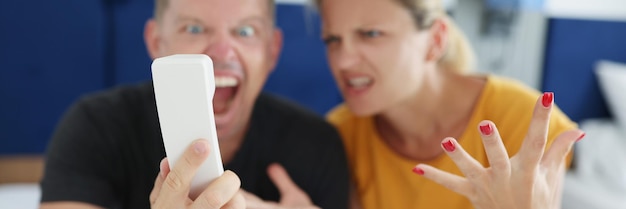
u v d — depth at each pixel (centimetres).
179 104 44
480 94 88
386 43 80
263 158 85
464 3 192
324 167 85
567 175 194
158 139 79
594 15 214
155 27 83
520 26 199
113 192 78
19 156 171
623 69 208
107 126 79
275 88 186
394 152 91
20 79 166
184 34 77
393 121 89
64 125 81
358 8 78
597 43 211
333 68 84
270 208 70
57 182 74
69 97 170
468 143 86
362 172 95
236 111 81
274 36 88
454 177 58
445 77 91
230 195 47
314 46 187
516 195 54
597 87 215
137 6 171
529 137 52
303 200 77
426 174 58
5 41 163
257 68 81
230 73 78
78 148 77
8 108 167
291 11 182
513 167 54
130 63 173
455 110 88
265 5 80
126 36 171
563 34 206
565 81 211
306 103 191
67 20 165
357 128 97
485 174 55
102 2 168
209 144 45
